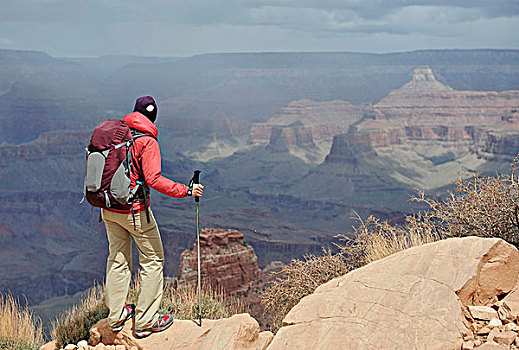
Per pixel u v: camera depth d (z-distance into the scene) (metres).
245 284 41.19
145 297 4.95
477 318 3.92
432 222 6.00
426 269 4.41
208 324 4.98
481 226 5.62
